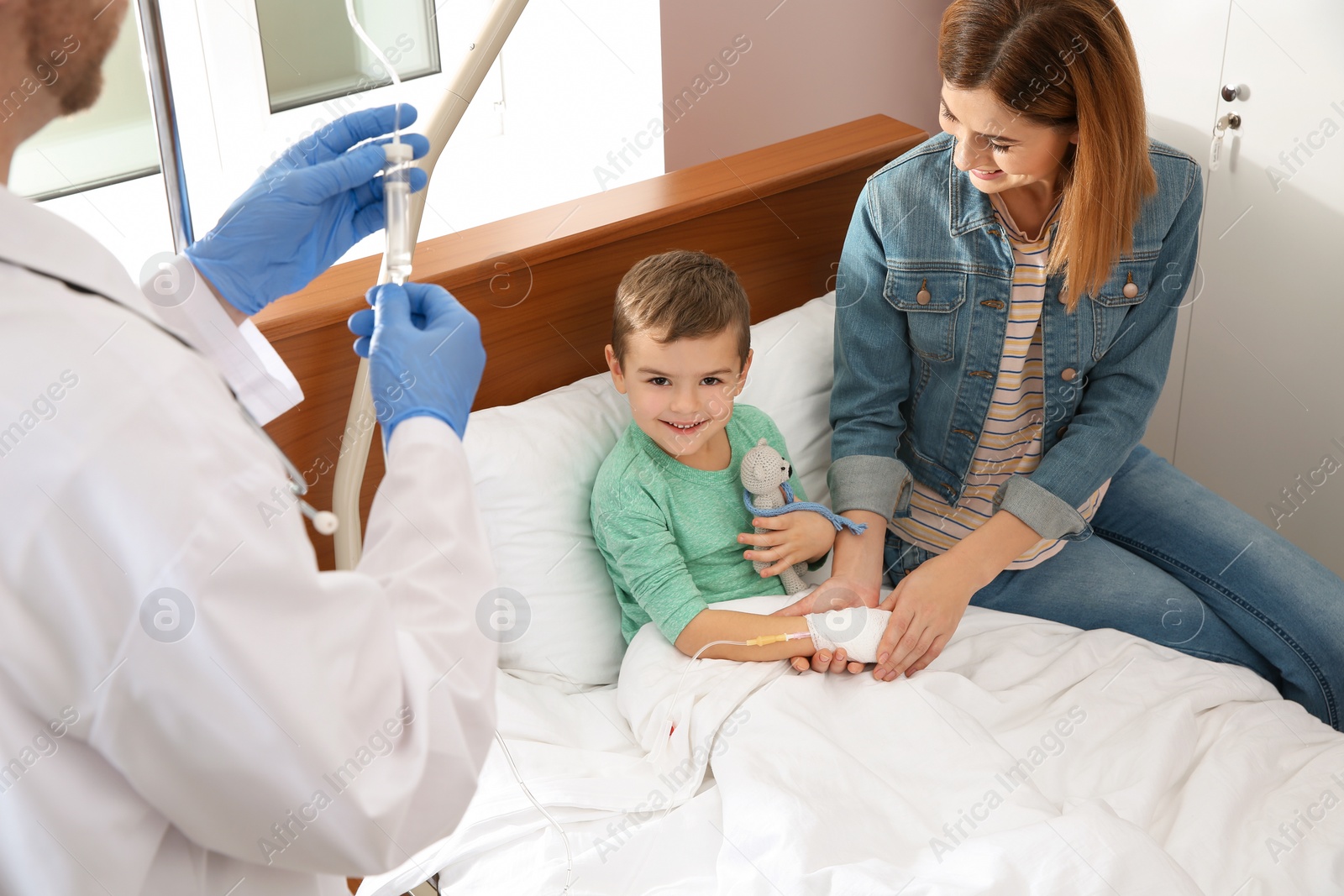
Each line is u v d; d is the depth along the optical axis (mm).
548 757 1101
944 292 1322
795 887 912
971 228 1276
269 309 1146
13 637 484
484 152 1870
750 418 1356
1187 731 1131
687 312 1155
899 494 1391
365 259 1275
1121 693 1195
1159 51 1819
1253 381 1873
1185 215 1280
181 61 1517
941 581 1235
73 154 1472
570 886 981
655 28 1743
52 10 518
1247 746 1113
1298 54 1643
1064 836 914
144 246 1494
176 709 506
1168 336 1343
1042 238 1275
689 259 1220
